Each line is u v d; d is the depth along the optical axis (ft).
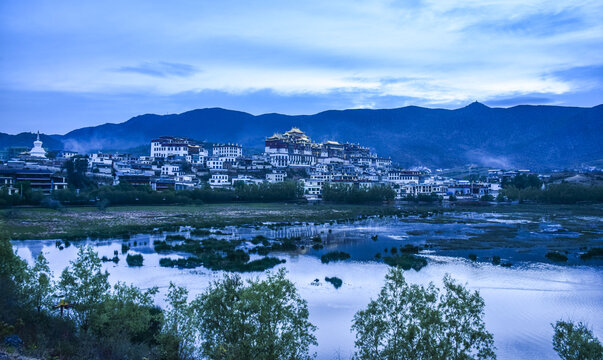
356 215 576.61
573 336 118.01
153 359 106.93
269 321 101.04
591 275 231.71
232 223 451.94
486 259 273.54
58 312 127.75
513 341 143.23
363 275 225.76
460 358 103.45
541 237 373.81
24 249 278.46
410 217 569.23
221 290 111.55
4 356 84.33
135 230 371.97
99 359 99.76
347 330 150.30
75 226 388.98
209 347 104.12
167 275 216.95
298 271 233.14
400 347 104.94
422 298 114.62
